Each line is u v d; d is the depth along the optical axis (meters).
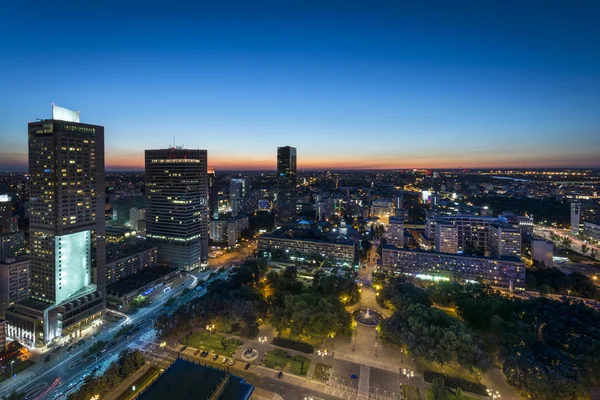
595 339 182.25
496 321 199.62
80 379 175.12
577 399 144.12
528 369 156.12
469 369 170.75
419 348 176.12
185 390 131.50
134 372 175.75
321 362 186.62
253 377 173.38
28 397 162.38
